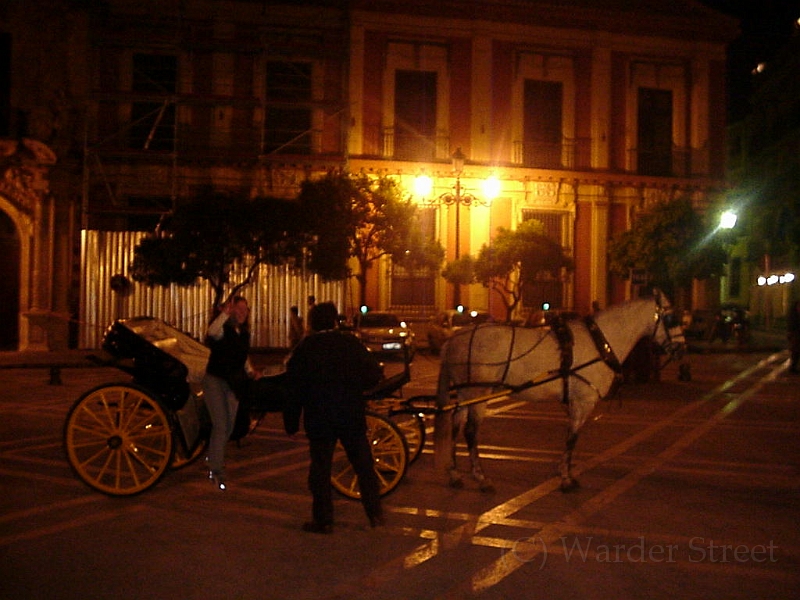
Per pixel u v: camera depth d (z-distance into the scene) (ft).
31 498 25.13
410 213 81.92
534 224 91.40
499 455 33.09
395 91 101.40
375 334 77.30
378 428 25.89
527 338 27.07
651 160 108.17
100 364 26.55
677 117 109.09
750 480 28.58
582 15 104.47
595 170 104.99
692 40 108.68
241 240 72.08
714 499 25.88
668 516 23.80
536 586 17.97
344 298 93.76
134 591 17.35
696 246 90.12
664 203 92.63
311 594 17.29
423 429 29.86
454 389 27.22
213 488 26.73
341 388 21.17
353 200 80.38
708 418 43.27
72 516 23.18
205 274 74.13
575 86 105.50
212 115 97.96
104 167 93.50
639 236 91.91
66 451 25.45
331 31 100.89
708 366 77.20
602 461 31.86
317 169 97.40
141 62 96.73
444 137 101.81
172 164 94.58
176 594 17.21
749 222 149.38
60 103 88.58
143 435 25.75
